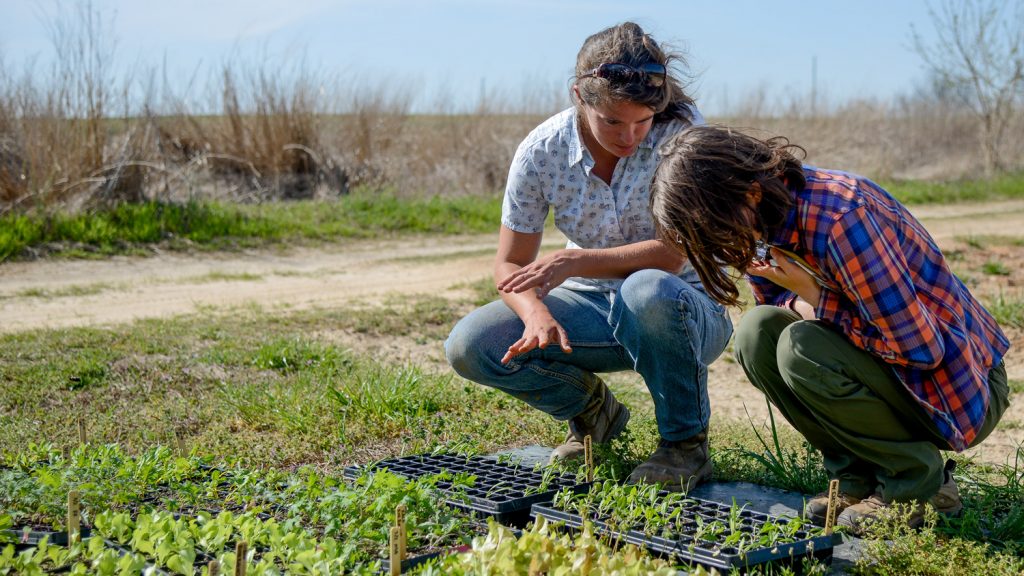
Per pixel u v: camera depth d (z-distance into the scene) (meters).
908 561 2.52
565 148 3.33
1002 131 21.81
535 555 2.25
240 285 9.21
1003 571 2.44
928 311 2.72
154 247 10.92
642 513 2.73
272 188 14.80
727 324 3.36
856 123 21.97
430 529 2.70
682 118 3.24
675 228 2.53
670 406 3.22
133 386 5.11
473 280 9.39
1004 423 4.66
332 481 3.01
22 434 4.13
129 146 11.88
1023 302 7.40
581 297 3.44
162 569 2.49
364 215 13.16
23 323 7.14
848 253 2.56
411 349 6.53
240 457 3.69
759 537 2.55
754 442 4.14
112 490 2.93
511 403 4.63
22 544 2.65
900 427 2.80
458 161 16.81
